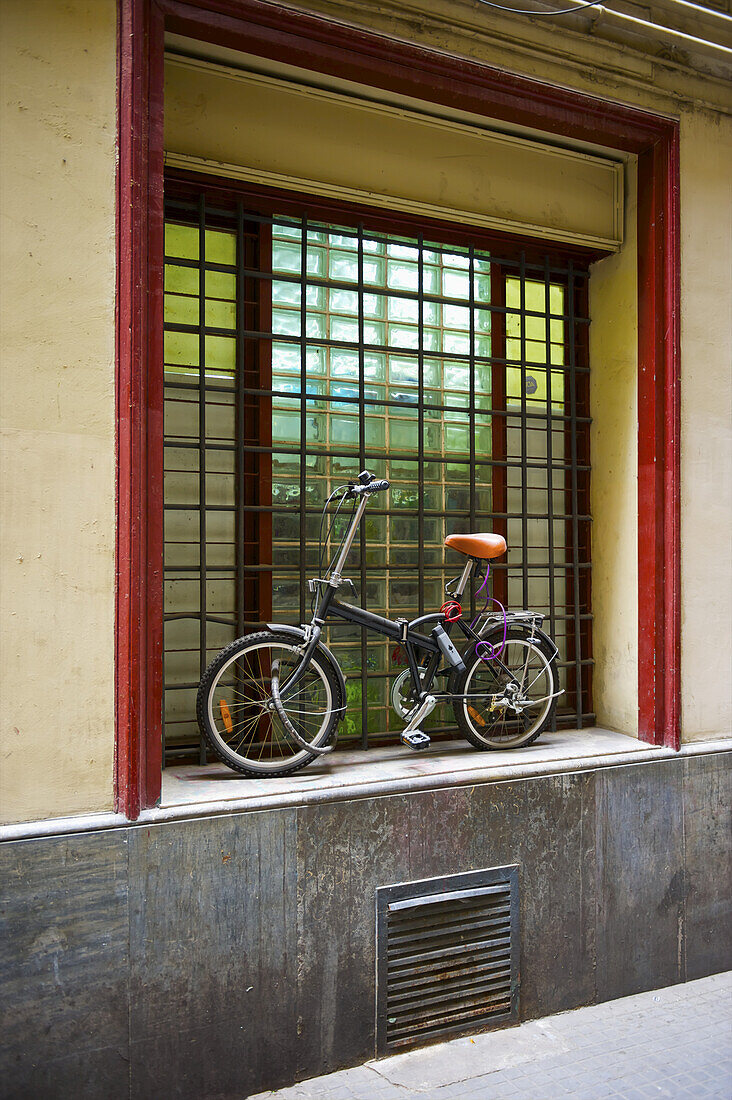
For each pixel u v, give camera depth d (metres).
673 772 3.52
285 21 2.75
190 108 2.96
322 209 3.32
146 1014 2.52
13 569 2.39
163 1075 2.54
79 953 2.43
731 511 3.72
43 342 2.43
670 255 3.55
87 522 2.48
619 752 3.43
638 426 3.67
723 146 3.69
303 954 2.76
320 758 3.23
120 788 2.51
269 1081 2.71
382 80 3.00
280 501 3.38
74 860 2.42
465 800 3.06
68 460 2.46
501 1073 2.83
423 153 3.39
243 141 3.05
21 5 2.40
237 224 3.19
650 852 3.46
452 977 3.03
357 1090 2.72
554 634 3.87
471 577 3.44
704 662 3.65
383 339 3.57
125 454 2.50
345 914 2.83
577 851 3.29
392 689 3.30
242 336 3.18
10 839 2.35
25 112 2.41
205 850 2.60
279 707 2.91
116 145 2.52
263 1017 2.69
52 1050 2.39
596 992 3.33
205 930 2.60
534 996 3.20
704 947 3.58
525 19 3.18
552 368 3.80
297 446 3.41
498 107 3.22
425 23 2.99
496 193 3.54
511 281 3.84
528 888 3.19
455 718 3.58
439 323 3.69
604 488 3.87
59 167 2.45
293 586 3.39
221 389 3.15
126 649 2.50
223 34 2.71
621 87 3.42
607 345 3.86
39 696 2.42
